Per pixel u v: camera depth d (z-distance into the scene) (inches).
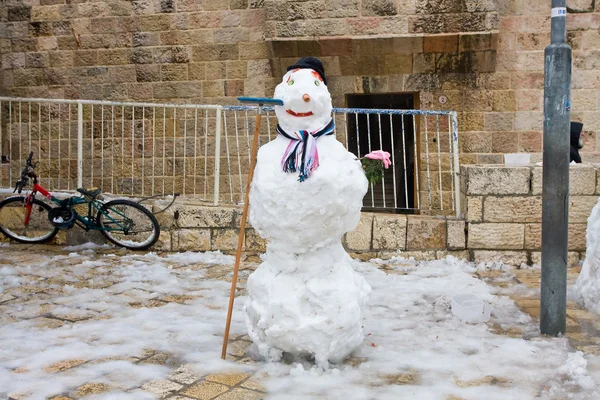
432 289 247.3
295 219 158.1
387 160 169.8
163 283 257.0
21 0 441.4
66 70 440.8
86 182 442.3
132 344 186.1
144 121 434.0
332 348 164.2
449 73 396.5
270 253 168.6
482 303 212.5
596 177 281.9
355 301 165.6
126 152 437.7
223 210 313.4
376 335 195.5
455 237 294.0
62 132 447.5
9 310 220.5
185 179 430.9
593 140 394.9
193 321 207.5
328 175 156.6
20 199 323.6
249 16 417.4
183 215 316.2
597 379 160.2
